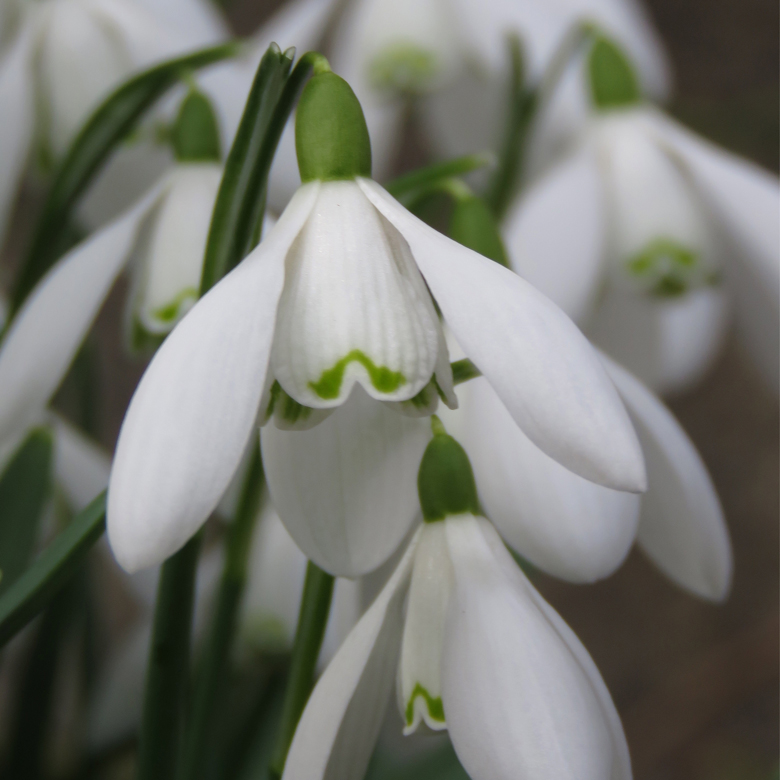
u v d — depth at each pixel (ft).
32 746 0.90
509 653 0.64
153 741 0.68
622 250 0.85
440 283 0.63
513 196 0.90
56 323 0.70
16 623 0.65
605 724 0.64
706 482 0.69
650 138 0.86
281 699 0.87
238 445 0.61
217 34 0.93
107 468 0.82
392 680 0.67
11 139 0.83
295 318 0.63
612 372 0.69
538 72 1.06
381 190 0.64
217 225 0.65
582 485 0.68
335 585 0.75
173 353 0.62
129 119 0.74
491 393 0.69
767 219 0.82
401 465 0.68
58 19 0.85
